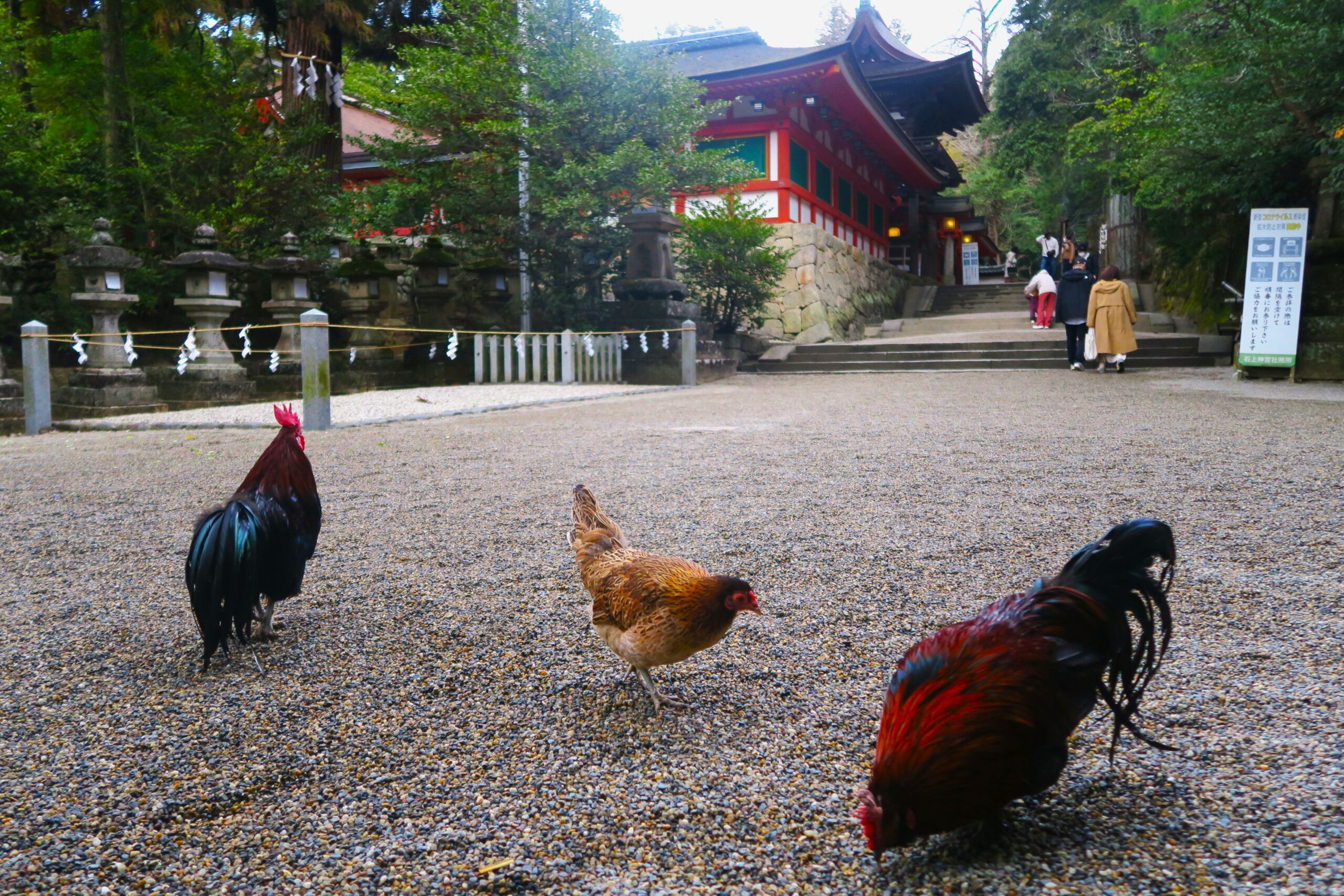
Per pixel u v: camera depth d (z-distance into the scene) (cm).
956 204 4178
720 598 261
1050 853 210
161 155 1873
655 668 332
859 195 3303
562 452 866
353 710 304
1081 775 246
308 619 397
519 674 333
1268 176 1547
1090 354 1738
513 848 220
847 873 207
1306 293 1419
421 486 703
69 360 1739
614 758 267
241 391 1555
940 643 201
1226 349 1806
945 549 484
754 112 2559
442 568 473
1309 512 536
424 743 279
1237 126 1384
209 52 2412
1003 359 1962
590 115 1819
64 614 411
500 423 1133
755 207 2553
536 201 1844
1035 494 615
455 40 1850
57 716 301
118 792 251
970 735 187
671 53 1881
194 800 246
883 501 609
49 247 1808
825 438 924
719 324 2202
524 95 1780
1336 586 398
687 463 783
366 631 380
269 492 348
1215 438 837
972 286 3722
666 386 1770
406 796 247
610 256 1973
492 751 273
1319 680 300
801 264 2555
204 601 323
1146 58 1953
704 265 2127
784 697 308
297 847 223
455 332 1595
